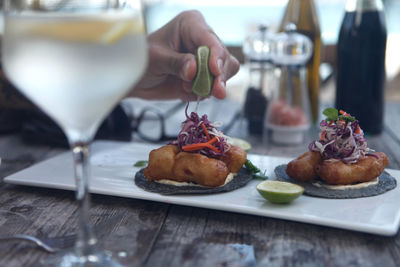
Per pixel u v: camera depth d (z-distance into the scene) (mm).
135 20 307
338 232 392
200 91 537
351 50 761
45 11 301
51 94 290
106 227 402
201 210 441
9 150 669
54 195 480
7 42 298
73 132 318
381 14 769
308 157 510
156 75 666
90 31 281
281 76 771
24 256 351
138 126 807
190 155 493
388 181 498
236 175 529
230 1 3004
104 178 511
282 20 909
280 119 747
